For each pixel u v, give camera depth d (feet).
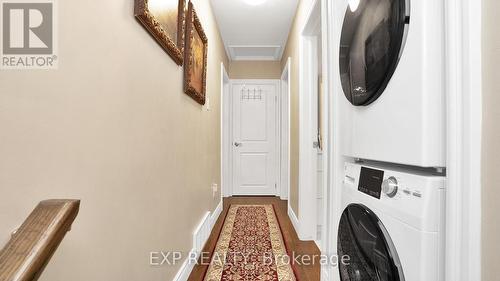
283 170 13.83
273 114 14.42
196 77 6.64
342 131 4.26
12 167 1.77
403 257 2.41
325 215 4.95
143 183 3.68
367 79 3.14
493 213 1.84
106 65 2.79
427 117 2.20
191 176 6.25
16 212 1.78
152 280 4.00
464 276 2.01
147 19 3.49
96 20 2.62
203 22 7.68
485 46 1.90
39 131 1.97
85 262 2.47
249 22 10.27
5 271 1.23
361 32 3.33
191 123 6.23
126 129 3.21
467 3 1.98
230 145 14.35
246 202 13.01
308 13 7.10
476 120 1.96
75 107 2.33
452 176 2.05
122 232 3.13
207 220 8.00
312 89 8.36
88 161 2.50
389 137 2.73
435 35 2.20
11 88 1.78
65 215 1.51
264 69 14.44
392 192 2.61
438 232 2.15
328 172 4.87
